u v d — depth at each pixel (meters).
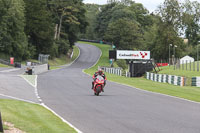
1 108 18.03
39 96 27.48
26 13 137.75
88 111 19.38
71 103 23.19
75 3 176.62
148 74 66.06
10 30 115.81
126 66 142.88
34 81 44.47
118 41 184.00
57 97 27.00
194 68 65.12
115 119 16.69
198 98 30.09
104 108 20.78
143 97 28.86
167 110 20.62
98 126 14.76
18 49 119.88
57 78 53.44
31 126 13.62
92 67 148.00
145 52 85.62
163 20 147.25
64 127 13.97
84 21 180.75
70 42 184.25
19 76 53.81
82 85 40.97
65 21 169.62
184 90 40.41
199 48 162.25
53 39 150.38
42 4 145.50
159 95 31.52
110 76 72.75
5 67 95.19
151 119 16.92
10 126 13.45
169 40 143.38
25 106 20.09
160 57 150.12
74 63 159.88
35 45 145.50
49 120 15.53
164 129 14.34
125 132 13.54
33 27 137.38
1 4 113.00
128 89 37.81
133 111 19.72
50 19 146.00
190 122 16.38
